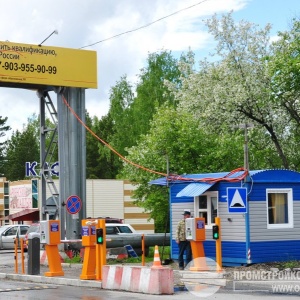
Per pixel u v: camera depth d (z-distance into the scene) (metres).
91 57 32.25
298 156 39.81
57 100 32.12
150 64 67.75
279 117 37.41
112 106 71.69
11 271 25.50
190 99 38.44
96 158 93.25
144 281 17.50
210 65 39.25
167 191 36.84
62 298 16.58
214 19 38.94
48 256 22.23
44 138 33.41
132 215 58.81
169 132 36.06
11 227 44.69
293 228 23.08
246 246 22.08
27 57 30.88
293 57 32.62
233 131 37.56
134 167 37.38
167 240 30.80
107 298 16.41
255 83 37.12
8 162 109.94
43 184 33.09
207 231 23.55
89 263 20.48
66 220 31.31
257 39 38.62
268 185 22.72
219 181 23.19
